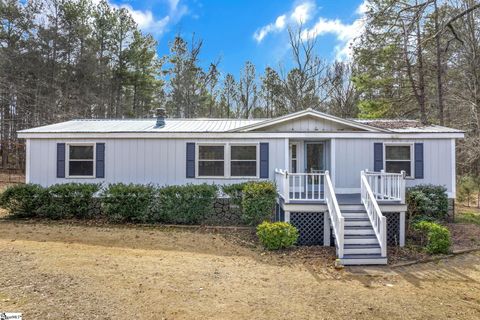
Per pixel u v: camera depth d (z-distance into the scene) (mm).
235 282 5883
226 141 11906
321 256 7828
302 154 12570
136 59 31719
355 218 8711
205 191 10578
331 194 8422
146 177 11961
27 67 24031
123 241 8422
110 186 10984
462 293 5652
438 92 17891
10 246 7434
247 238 9117
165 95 36000
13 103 23953
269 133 11766
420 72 18391
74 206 10867
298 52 31453
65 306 4473
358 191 11898
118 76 31750
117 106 31891
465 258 7789
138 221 10711
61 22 26266
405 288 5871
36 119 23953
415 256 7910
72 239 8398
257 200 9742
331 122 12055
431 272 6832
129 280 5652
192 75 34844
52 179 11961
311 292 5562
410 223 9984
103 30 30094
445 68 18328
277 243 8148
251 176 11867
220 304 4898
